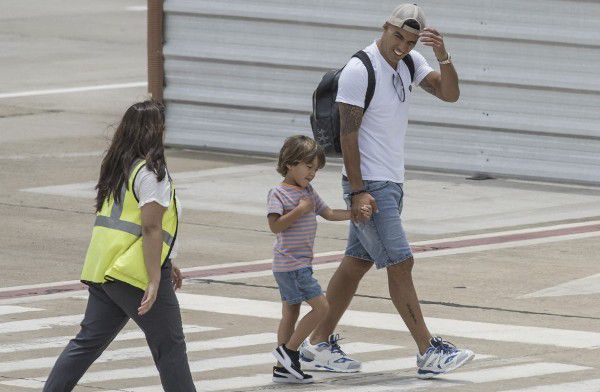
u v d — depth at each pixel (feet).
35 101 306.76
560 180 223.51
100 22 455.22
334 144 116.57
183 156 249.34
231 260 168.45
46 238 180.45
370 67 114.52
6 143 256.11
